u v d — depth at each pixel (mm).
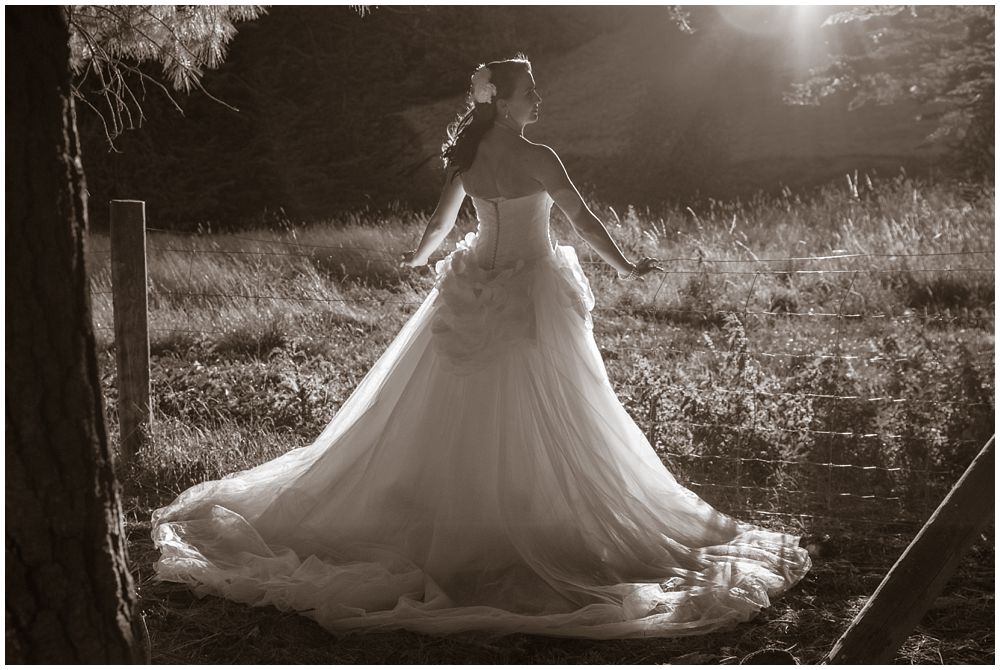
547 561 3750
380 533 3891
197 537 3961
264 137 18922
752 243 10742
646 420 5332
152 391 6027
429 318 4117
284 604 3512
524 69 3984
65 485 2139
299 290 8820
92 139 17172
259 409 5738
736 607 3502
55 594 2148
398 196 17734
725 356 6430
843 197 12344
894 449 4973
